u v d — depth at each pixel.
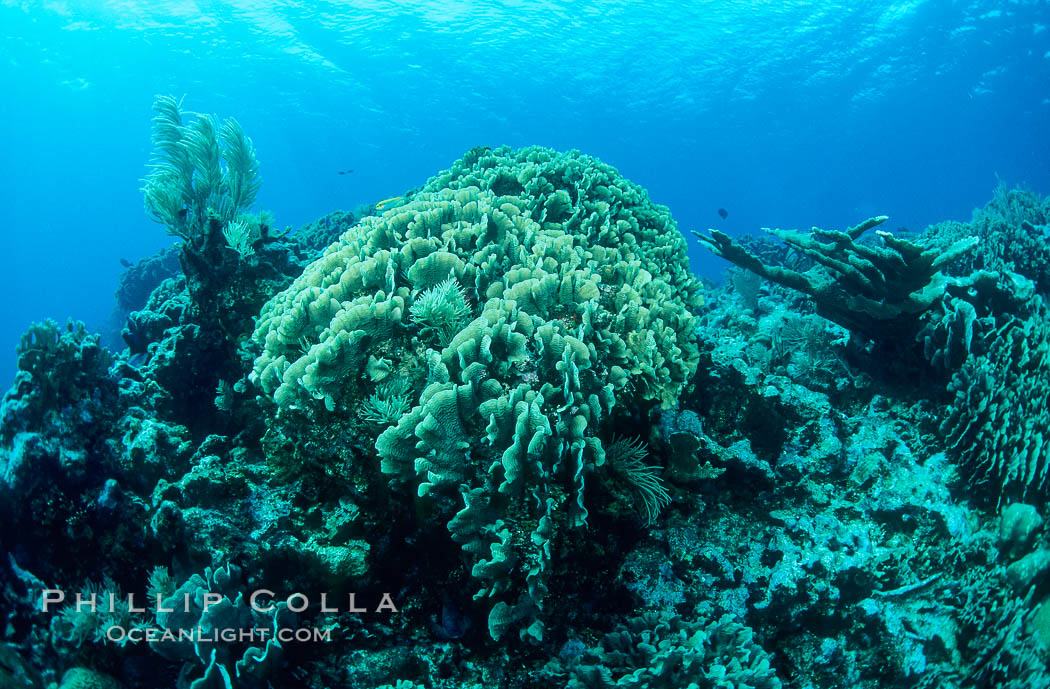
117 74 44.84
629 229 5.98
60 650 3.31
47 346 3.96
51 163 76.56
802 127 59.81
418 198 6.74
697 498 3.98
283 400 3.25
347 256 4.16
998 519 4.17
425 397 3.01
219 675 2.85
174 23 36.53
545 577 3.10
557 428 3.09
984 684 3.64
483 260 4.06
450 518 3.23
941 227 10.62
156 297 7.64
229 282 5.16
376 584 3.41
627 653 3.20
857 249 5.25
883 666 3.67
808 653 3.61
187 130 5.53
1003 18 37.91
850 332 6.07
